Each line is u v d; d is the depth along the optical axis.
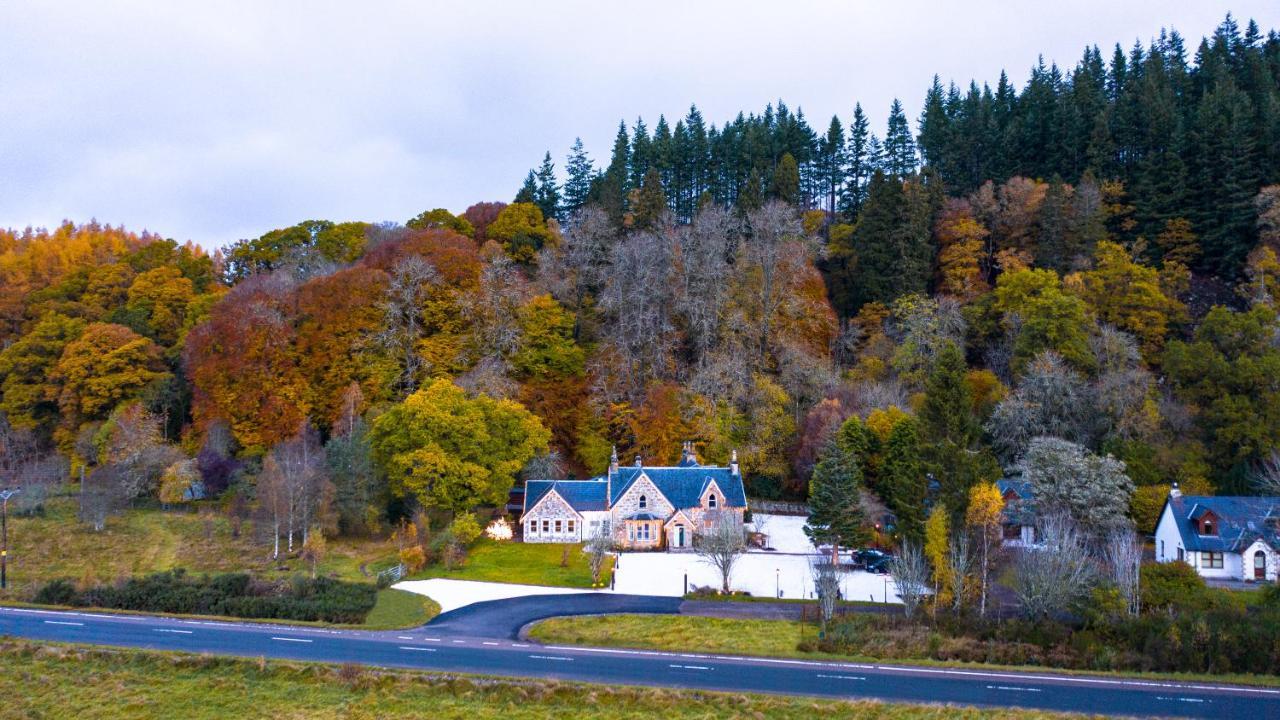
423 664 51.84
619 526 87.56
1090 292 103.62
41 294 120.50
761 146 146.62
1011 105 152.88
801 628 60.38
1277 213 105.19
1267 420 79.19
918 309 104.31
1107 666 53.75
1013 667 53.41
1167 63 151.38
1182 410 83.38
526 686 47.91
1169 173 118.00
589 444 99.00
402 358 101.12
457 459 84.94
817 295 116.25
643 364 104.50
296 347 98.56
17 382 103.69
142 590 65.94
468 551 84.06
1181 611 57.97
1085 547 66.69
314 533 79.75
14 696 47.22
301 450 86.81
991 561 65.06
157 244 132.50
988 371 97.44
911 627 59.97
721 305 108.00
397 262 104.94
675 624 61.09
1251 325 86.19
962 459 67.50
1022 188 121.94
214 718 45.09
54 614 62.06
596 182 144.88
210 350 96.62
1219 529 71.12
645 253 107.69
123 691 47.81
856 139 145.25
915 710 45.72
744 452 95.88
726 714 45.53
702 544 73.62
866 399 96.06
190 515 90.19
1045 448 76.00
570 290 114.56
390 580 72.94
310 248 133.88
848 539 73.94
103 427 95.25
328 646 55.09
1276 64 140.50
